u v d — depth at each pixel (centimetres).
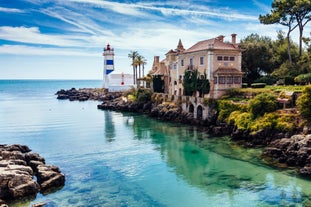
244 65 7581
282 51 7812
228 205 2533
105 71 13675
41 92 18925
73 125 6594
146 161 3812
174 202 2619
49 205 2536
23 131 5919
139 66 10881
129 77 13100
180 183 3059
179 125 6294
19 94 16888
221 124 5306
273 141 4012
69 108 9912
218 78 6047
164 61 9006
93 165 3656
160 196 2747
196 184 3022
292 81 5847
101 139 5131
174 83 7881
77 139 5147
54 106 10512
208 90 6262
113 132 5734
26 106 10500
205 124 5916
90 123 6844
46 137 5334
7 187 2658
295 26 6769
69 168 3538
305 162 3244
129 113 8462
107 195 2766
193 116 6406
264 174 3189
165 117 6925
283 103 4544
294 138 3569
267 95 4675
